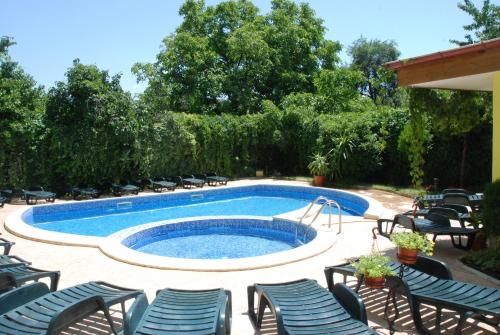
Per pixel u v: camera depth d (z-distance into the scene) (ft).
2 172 46.29
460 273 19.24
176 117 57.47
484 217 20.36
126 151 52.11
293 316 11.57
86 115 49.01
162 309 11.89
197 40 83.71
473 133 48.14
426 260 14.93
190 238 32.73
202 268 20.51
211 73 83.10
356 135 54.29
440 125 27.89
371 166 54.70
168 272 20.44
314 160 58.59
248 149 66.90
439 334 12.70
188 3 86.94
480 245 22.31
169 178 57.00
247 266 20.70
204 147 60.75
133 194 49.57
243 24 87.66
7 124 46.06
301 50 89.71
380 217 33.17
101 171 51.37
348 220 32.86
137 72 60.13
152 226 31.65
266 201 52.11
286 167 69.87
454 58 19.76
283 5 91.04
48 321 11.19
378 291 16.69
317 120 62.64
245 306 15.96
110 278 19.72
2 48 55.26
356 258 22.31
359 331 10.71
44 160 48.47
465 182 50.16
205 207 48.39
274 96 87.97
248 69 85.76
